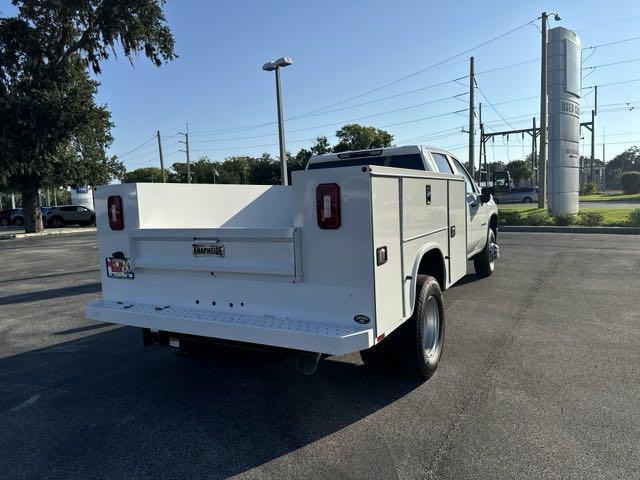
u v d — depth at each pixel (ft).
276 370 15.94
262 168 208.44
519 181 243.19
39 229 96.02
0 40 78.64
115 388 14.92
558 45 65.00
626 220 57.31
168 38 88.38
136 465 10.50
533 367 15.03
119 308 13.58
